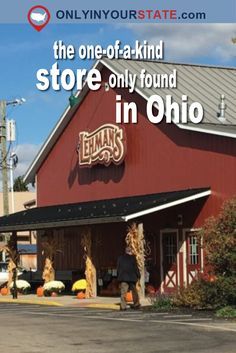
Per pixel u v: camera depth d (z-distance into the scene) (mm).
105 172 30578
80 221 25766
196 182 25281
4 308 22609
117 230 29938
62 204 33625
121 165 29484
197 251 25109
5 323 16672
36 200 36156
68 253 33562
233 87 31000
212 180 24484
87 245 26328
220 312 18141
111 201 28781
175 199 24094
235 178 23438
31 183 37594
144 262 24656
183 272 25688
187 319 17188
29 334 14352
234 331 14539
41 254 35531
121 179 29422
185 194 24516
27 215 32531
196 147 25359
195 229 25156
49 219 28562
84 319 17531
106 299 25062
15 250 31031
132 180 28719
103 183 30672
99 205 28469
